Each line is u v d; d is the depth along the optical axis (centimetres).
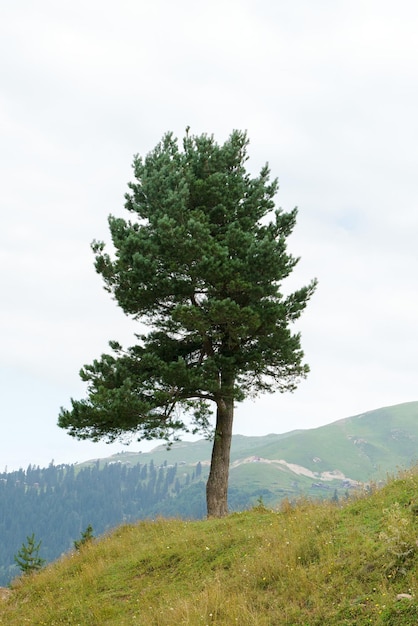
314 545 1094
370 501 1245
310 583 948
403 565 898
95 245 2175
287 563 1055
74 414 1978
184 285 2134
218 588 1041
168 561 1357
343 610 841
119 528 1859
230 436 2152
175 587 1181
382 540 991
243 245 2138
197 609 966
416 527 993
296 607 896
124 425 1975
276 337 2105
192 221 2036
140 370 2144
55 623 1171
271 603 941
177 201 2109
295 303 2191
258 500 1742
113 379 2070
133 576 1339
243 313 1986
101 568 1441
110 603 1197
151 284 2117
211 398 2155
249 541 1286
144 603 1134
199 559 1296
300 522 1282
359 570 934
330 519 1217
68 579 1475
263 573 1055
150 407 1972
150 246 2089
